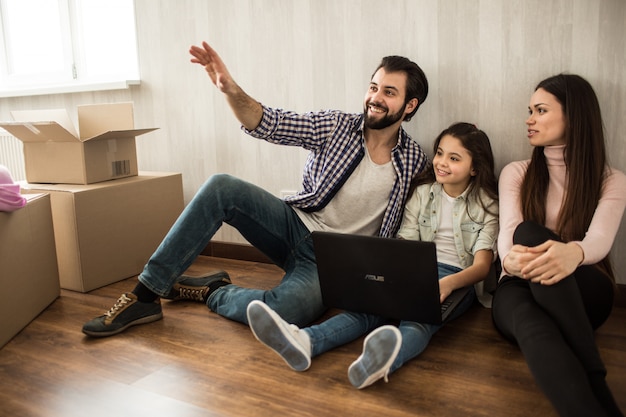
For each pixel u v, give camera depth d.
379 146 2.00
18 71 3.48
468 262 1.92
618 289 1.96
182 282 2.12
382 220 2.05
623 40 1.81
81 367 1.60
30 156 2.39
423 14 2.09
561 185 1.77
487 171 1.90
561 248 1.41
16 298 1.85
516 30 1.95
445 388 1.44
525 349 1.28
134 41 2.99
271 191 2.57
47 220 2.10
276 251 2.05
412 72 1.93
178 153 2.78
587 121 1.69
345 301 1.70
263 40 2.43
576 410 1.12
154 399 1.42
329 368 1.56
